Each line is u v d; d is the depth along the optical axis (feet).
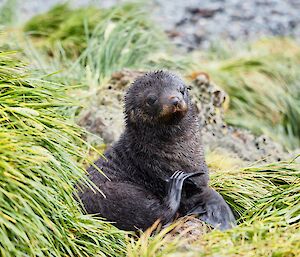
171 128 54.85
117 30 90.84
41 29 94.22
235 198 55.98
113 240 47.55
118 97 72.64
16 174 42.57
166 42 96.32
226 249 43.70
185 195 53.78
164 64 88.79
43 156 44.75
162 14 131.64
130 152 55.26
